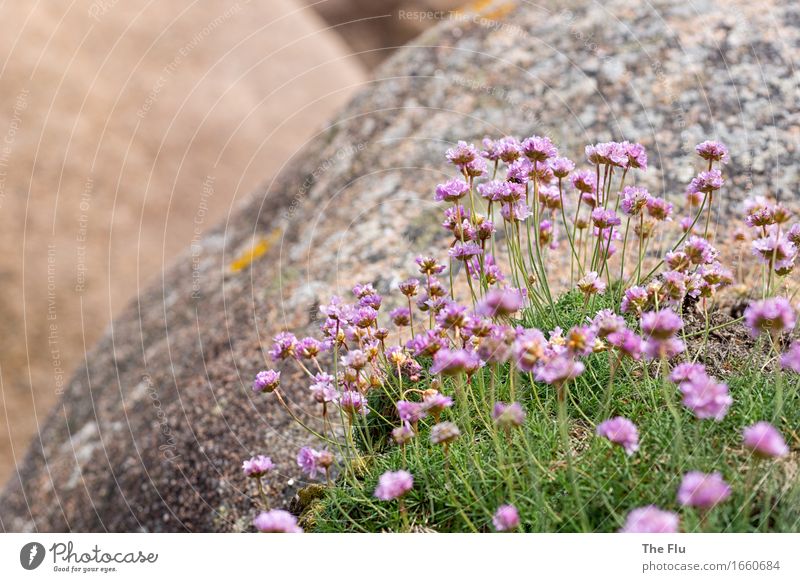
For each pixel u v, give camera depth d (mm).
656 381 2389
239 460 3523
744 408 2201
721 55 4570
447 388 2631
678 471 1993
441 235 4305
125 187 8367
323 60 10578
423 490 2320
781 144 3920
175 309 5387
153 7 9664
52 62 8602
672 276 2457
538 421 2318
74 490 4234
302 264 4625
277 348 2566
